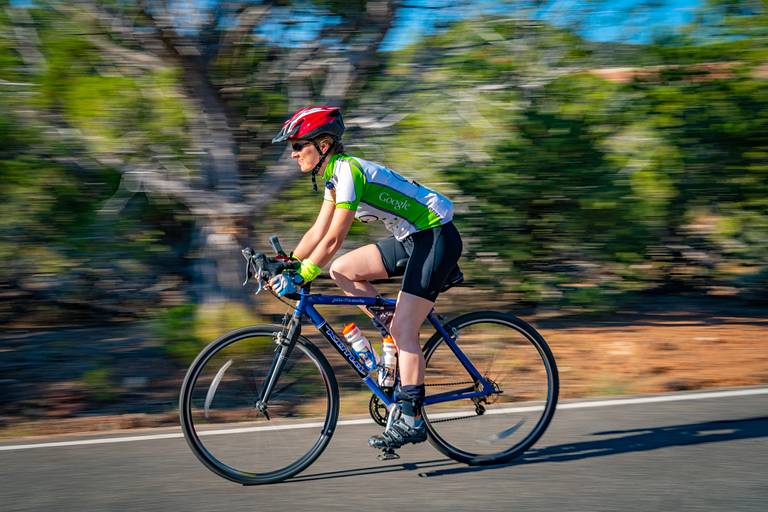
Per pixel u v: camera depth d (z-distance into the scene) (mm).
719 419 4617
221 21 6430
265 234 7527
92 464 4004
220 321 6535
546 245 8156
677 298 9125
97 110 6512
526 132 7734
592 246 8117
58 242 7207
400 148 7191
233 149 6809
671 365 6195
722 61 8148
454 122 7188
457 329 4172
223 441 3801
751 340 7020
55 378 5969
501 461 4008
